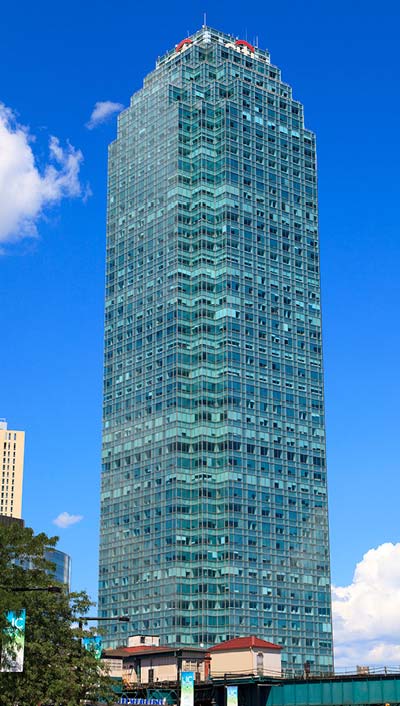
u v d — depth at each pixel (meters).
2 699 96.88
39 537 101.81
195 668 173.75
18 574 100.06
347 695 139.12
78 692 108.50
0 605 85.88
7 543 100.25
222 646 173.38
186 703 134.50
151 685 167.50
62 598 109.12
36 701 100.38
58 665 104.81
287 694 145.38
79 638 109.25
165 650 176.62
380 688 136.12
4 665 83.94
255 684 149.62
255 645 168.75
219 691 156.62
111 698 117.38
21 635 84.88
